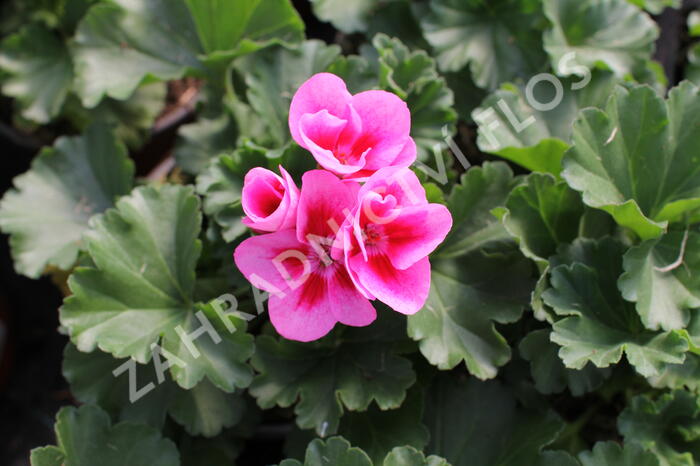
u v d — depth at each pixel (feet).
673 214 1.86
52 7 2.55
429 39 2.12
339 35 2.31
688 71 2.26
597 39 2.07
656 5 2.17
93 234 1.85
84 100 2.07
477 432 1.87
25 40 2.43
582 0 2.08
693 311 1.81
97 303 1.83
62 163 2.11
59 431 1.80
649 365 1.73
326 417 1.81
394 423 1.85
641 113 1.86
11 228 2.05
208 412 1.86
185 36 2.13
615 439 1.95
